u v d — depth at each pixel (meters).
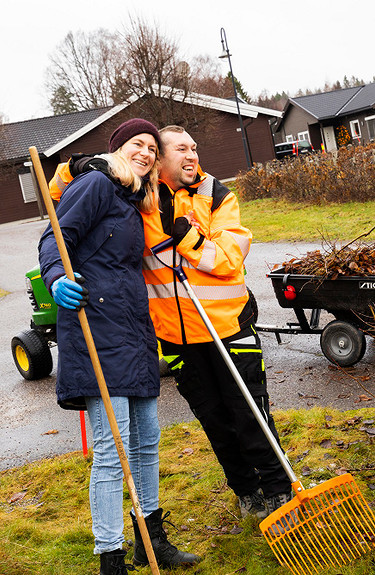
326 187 16.34
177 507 3.88
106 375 2.94
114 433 2.84
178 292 3.33
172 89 27.53
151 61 27.45
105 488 2.96
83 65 41.41
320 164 16.72
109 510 2.96
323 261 5.72
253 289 9.91
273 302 8.95
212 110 30.52
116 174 3.04
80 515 4.10
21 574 3.38
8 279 15.80
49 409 6.63
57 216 2.99
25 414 6.61
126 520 3.90
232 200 3.46
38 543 3.78
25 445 5.72
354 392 5.40
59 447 5.53
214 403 3.44
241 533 3.46
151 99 27.61
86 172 3.07
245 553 3.30
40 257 2.96
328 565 3.06
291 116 45.53
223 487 4.02
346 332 5.81
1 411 6.84
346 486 3.22
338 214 14.74
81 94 42.41
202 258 3.25
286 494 3.41
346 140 40.81
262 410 3.37
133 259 3.09
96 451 3.01
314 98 43.75
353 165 15.70
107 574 2.94
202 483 4.12
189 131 28.36
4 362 8.81
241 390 3.20
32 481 4.84
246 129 34.50
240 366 3.33
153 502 3.30
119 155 3.11
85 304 2.80
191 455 4.63
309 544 3.26
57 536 3.83
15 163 34.31
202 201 3.39
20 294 13.77
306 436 4.52
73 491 4.48
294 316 8.11
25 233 24.78
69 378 2.94
